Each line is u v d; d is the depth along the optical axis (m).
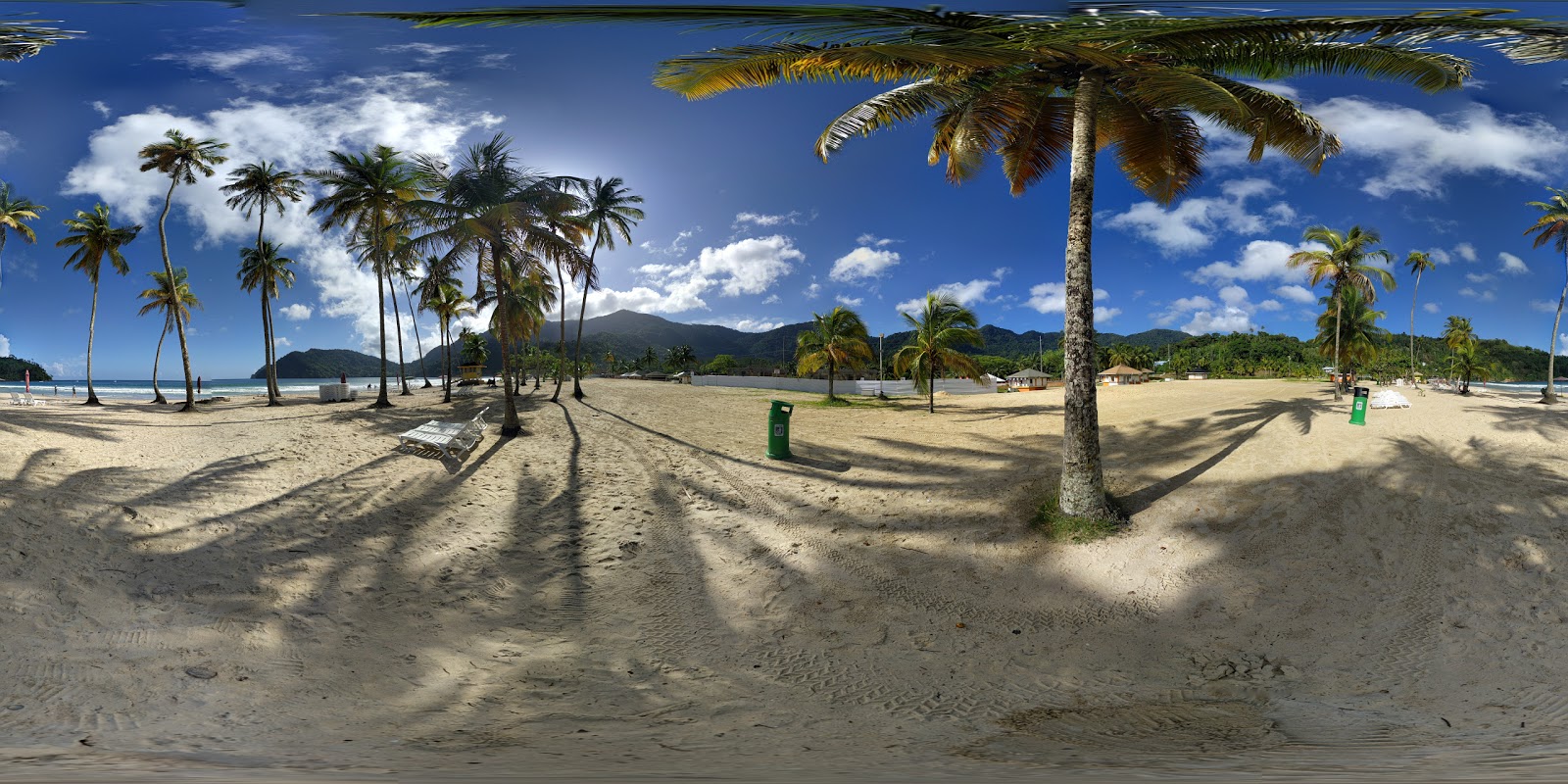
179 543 8.80
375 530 10.44
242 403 34.78
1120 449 14.41
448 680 6.04
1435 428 13.58
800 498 12.82
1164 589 8.20
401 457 15.38
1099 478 10.34
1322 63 8.34
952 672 6.57
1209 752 4.10
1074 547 9.59
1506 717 5.04
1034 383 51.03
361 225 27.89
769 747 4.36
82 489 10.15
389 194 25.91
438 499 12.42
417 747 4.12
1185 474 11.80
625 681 6.25
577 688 6.02
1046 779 3.19
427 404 31.30
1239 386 35.81
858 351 34.19
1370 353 42.91
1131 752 4.08
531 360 72.81
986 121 11.83
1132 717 5.34
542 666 6.54
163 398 37.31
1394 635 6.72
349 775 3.09
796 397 38.88
